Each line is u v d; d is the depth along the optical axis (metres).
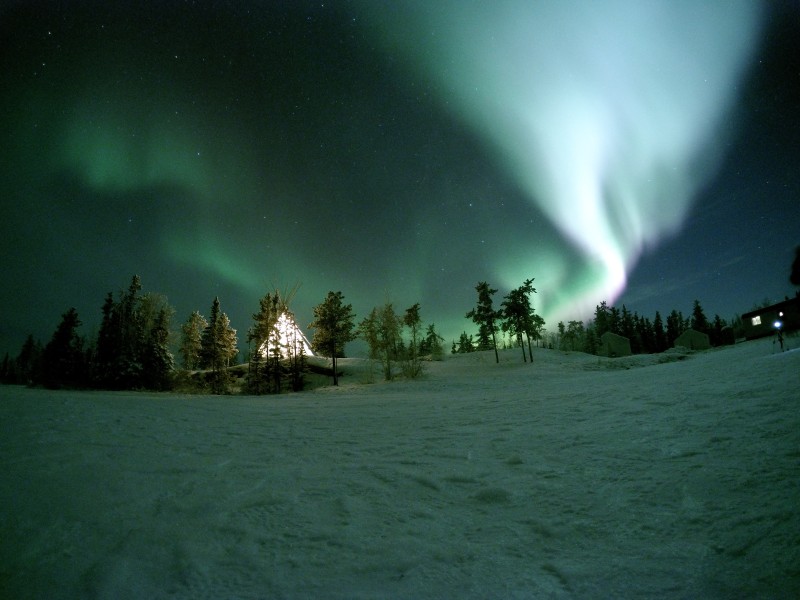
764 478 3.66
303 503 4.20
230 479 4.94
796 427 4.74
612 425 6.45
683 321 91.81
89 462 5.27
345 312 42.59
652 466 4.40
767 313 43.75
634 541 3.07
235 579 2.88
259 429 8.48
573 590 2.59
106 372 33.00
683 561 2.76
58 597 2.68
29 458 5.24
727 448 4.53
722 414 5.91
